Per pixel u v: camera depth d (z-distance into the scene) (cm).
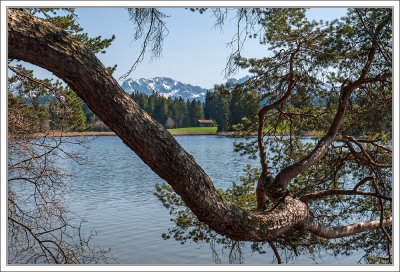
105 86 197
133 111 209
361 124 570
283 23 477
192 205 242
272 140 635
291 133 631
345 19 457
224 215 253
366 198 607
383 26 408
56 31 186
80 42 196
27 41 175
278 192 418
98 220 1354
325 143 459
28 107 455
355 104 554
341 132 582
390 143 569
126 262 894
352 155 597
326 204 614
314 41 474
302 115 617
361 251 841
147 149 215
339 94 501
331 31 463
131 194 1944
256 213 287
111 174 2783
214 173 2645
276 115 633
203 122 9806
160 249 1022
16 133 426
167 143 221
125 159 3931
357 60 471
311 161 435
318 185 624
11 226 411
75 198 1747
